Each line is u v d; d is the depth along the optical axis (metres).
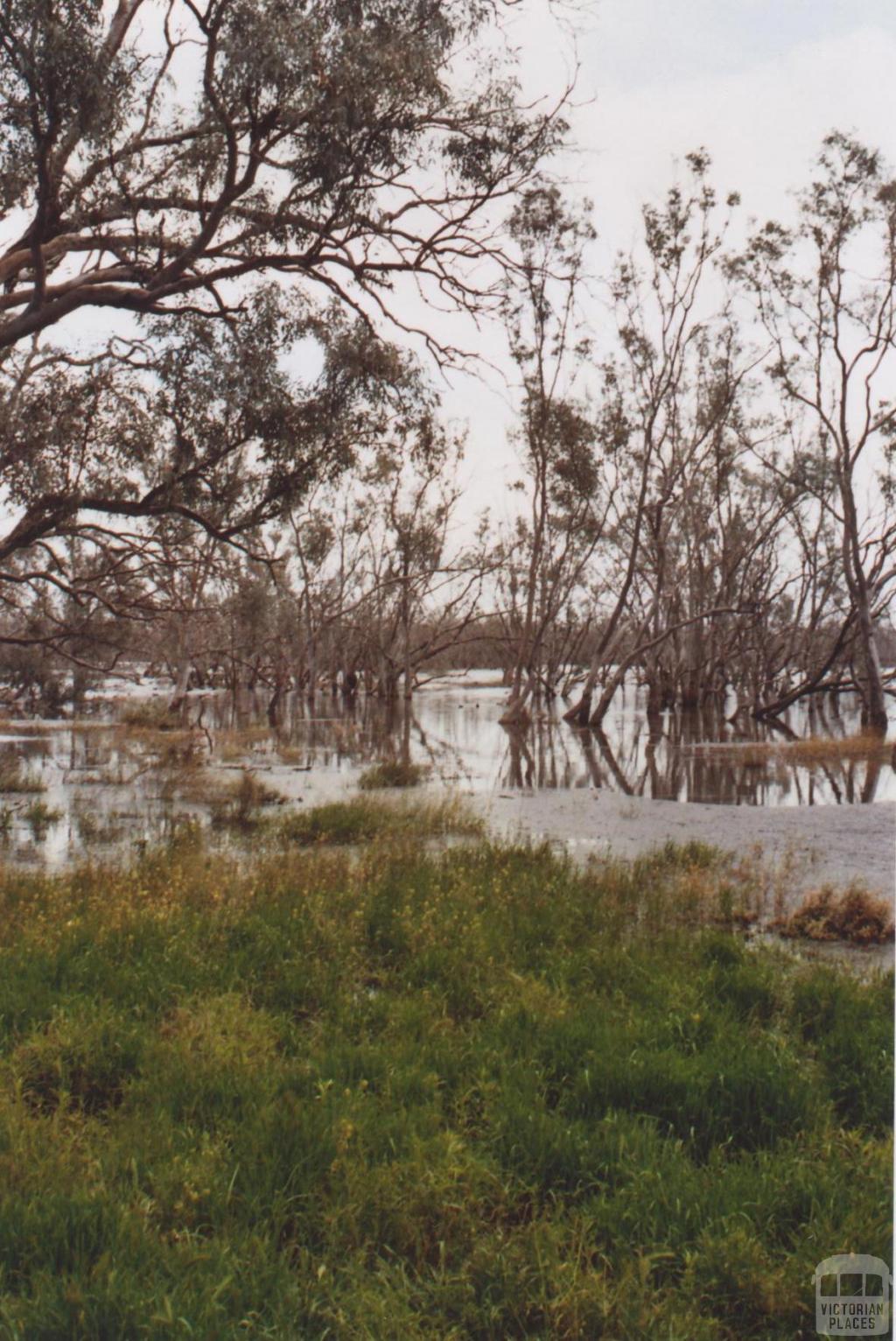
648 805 20.41
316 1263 3.80
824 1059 5.78
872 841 15.72
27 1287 3.57
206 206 17.33
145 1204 4.05
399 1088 5.20
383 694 67.25
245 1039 5.89
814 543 54.31
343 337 17.41
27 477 17.27
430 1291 3.67
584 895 10.04
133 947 7.75
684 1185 4.24
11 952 7.47
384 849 12.80
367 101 14.84
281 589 33.53
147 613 27.02
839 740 35.41
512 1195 4.27
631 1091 5.09
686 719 50.25
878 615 45.16
